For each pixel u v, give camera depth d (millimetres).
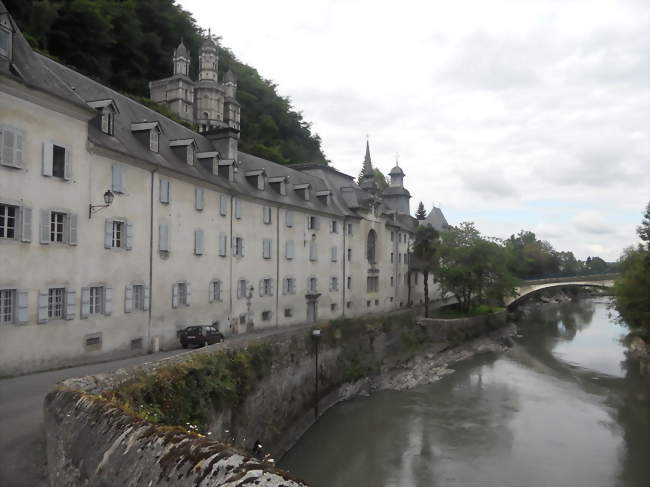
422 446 24609
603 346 51625
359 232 51812
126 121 27094
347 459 22969
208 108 67688
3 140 17406
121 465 6348
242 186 34938
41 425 11828
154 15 72500
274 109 90625
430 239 52750
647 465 22625
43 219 19078
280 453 22859
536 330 63188
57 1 54344
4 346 17609
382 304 56625
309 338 28531
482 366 42156
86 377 12125
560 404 31562
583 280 68125
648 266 41469
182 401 15258
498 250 58375
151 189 25781
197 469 5254
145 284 25188
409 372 38500
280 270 39125
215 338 27188
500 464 22656
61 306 20219
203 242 30109
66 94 20156
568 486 20625
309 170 52469
